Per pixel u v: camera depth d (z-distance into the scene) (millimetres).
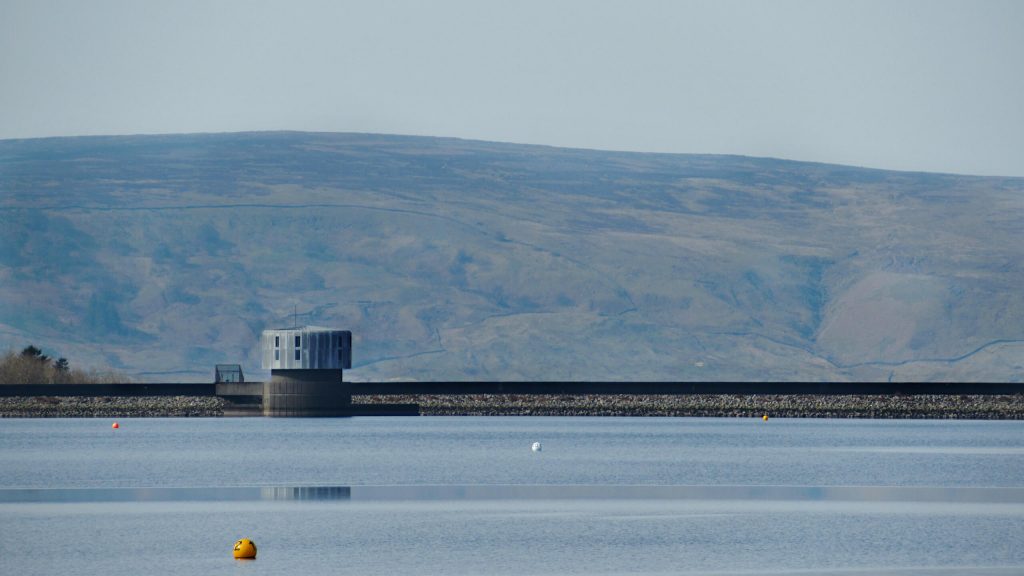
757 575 146000
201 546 166250
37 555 159625
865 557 157500
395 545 167500
